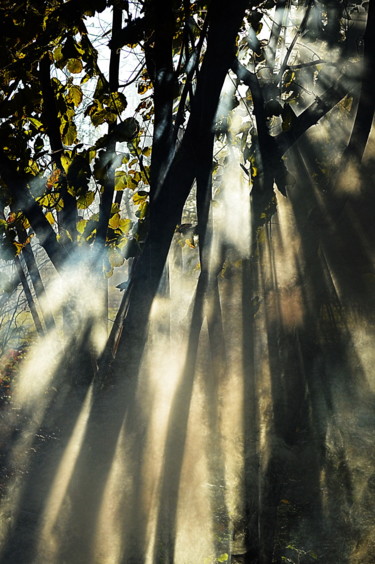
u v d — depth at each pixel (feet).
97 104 18.75
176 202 19.11
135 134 18.57
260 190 23.04
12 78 18.65
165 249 19.06
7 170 18.97
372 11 21.65
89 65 18.43
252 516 24.08
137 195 20.06
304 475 26.43
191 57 21.57
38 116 20.17
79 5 17.84
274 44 27.37
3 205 20.27
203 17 21.93
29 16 18.04
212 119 19.12
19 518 20.86
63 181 19.60
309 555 23.25
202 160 19.27
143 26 19.10
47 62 19.08
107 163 18.56
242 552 22.89
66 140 19.56
